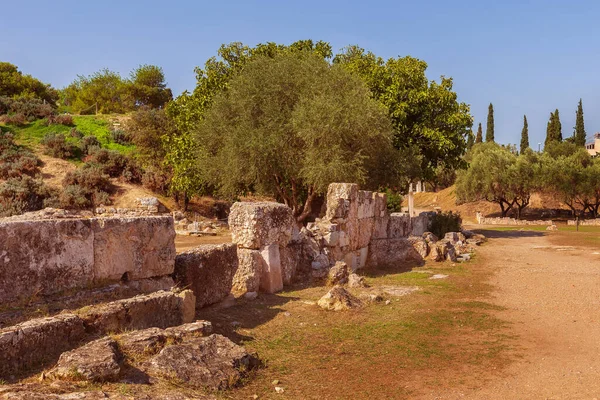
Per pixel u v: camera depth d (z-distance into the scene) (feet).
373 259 60.18
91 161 139.03
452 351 25.72
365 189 86.28
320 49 104.32
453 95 102.37
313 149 73.31
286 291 38.52
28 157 132.67
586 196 179.63
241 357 21.11
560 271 54.80
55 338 18.99
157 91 250.98
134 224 26.23
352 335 28.02
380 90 99.40
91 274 24.23
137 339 20.01
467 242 88.07
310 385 20.53
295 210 83.71
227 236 88.94
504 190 184.44
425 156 106.83
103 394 15.30
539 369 23.16
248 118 78.13
